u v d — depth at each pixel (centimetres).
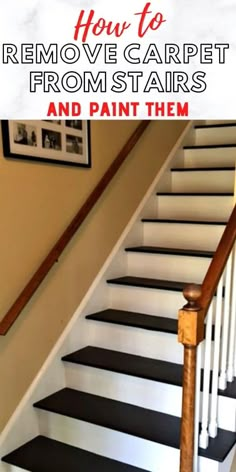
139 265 302
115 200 296
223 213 311
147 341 254
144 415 225
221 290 189
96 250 281
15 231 221
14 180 219
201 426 199
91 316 272
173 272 288
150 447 206
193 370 168
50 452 224
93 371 246
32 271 233
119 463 215
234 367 218
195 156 364
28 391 235
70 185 257
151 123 330
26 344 233
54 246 246
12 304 221
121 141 301
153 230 319
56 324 252
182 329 166
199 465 190
